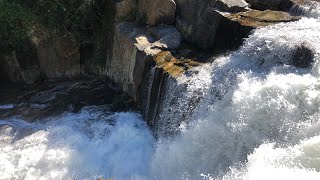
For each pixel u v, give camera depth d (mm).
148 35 11992
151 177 9422
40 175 9797
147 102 11070
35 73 13805
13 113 12008
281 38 9000
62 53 13641
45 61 13812
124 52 12180
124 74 12367
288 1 11297
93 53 13812
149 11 12352
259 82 8336
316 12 10492
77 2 13047
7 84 13680
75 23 13156
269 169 6531
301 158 6621
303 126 7266
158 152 9656
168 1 12031
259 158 6871
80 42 13664
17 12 12711
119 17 12789
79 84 13477
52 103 12508
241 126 8016
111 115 11711
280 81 7961
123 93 12625
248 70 9086
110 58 13109
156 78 10547
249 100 8008
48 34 13391
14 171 9844
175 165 9086
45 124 11484
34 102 12594
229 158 8133
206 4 11352
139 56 11258
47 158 10203
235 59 9680
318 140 6695
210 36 11195
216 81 9328
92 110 12055
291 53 8562
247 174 6641
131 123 11203
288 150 6918
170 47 11344
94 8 13156
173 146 9273
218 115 8555
